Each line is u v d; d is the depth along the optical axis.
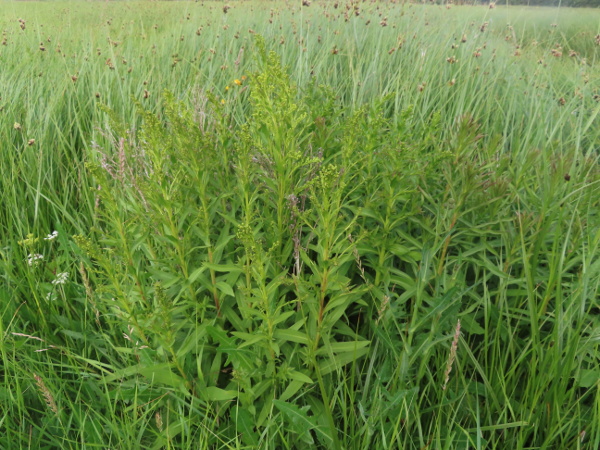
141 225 1.93
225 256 2.06
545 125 3.09
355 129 1.84
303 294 1.76
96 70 4.17
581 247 2.01
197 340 1.75
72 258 2.49
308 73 3.87
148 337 1.92
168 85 3.90
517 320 2.00
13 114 3.42
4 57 4.55
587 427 1.58
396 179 1.87
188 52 4.80
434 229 2.09
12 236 2.49
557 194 2.16
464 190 1.89
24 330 2.07
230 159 2.18
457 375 1.80
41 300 2.23
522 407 1.69
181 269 2.02
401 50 4.50
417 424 1.62
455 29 5.05
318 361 1.85
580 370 1.74
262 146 1.90
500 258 2.05
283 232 2.00
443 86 3.83
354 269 2.19
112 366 1.90
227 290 1.82
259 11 6.18
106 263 1.52
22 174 2.96
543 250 2.01
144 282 1.93
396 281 1.97
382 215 2.11
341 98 3.72
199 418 1.76
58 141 3.28
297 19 5.44
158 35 5.65
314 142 2.40
